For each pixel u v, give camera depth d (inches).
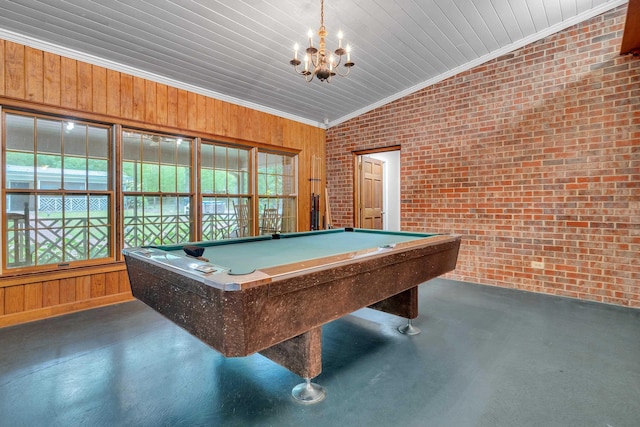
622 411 64.6
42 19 103.0
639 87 122.9
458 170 168.2
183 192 155.9
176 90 150.4
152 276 71.1
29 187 115.6
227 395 71.1
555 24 137.7
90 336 101.4
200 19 111.0
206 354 90.3
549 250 143.8
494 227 157.9
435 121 175.5
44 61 114.8
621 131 126.8
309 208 217.6
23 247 114.9
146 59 130.6
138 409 66.0
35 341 97.5
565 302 133.2
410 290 104.5
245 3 105.7
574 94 136.3
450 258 107.3
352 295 69.4
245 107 179.0
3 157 110.0
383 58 150.4
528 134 147.5
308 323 60.6
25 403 67.6
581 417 62.8
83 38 114.1
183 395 71.0
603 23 129.1
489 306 129.1
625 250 127.3
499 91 154.4
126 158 137.9
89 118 125.2
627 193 126.3
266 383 76.2
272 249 92.0
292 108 196.2
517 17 129.5
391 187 279.1
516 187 151.3
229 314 49.7
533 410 65.1
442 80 172.1
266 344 53.6
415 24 127.0
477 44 146.3
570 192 138.2
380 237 120.3
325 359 87.7
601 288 132.5
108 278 132.0
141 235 142.6
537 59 144.1
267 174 195.3
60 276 120.1
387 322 115.0
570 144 137.6
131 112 135.9
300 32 123.3
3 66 106.6
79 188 126.6
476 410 65.2
